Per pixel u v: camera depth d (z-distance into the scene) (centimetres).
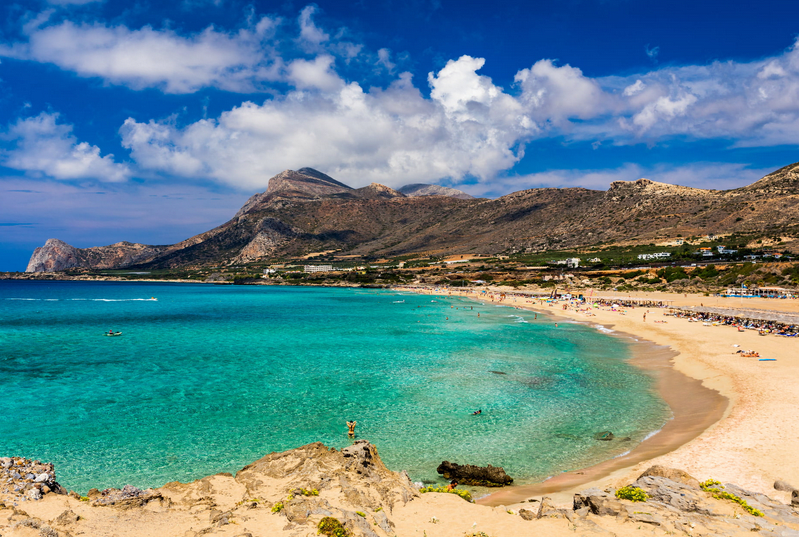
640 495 1460
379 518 1307
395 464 2212
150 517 1296
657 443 2322
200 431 2672
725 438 2211
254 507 1352
